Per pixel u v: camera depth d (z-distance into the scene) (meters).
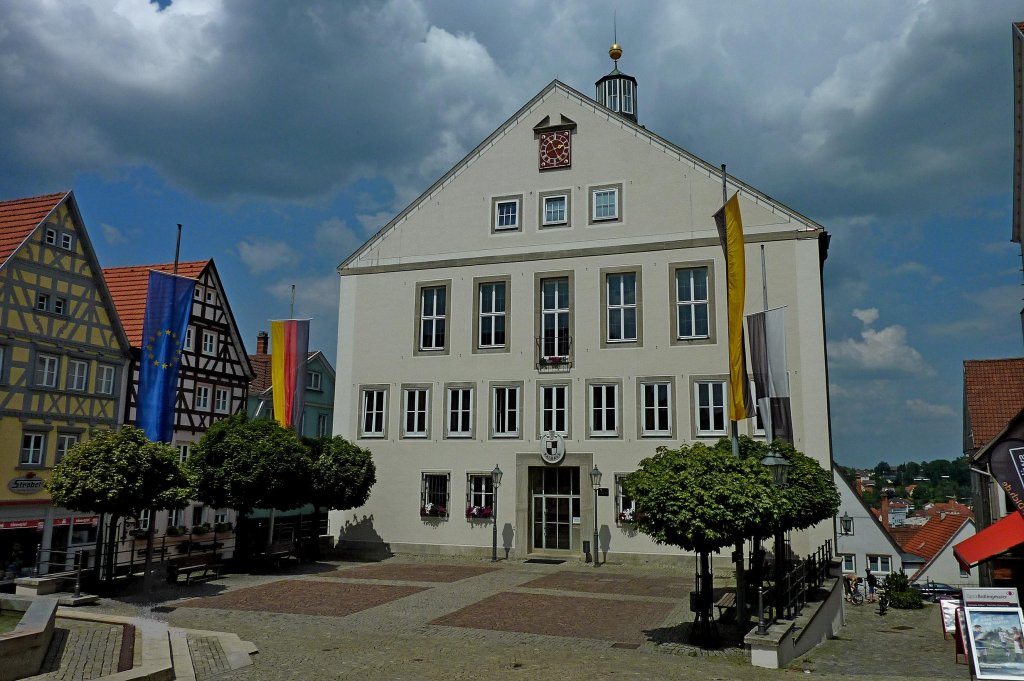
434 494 28.03
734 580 21.62
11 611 13.39
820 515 17.47
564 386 26.92
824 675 11.80
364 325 29.94
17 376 26.34
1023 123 24.52
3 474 25.64
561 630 14.64
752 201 25.86
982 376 31.66
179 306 25.55
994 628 11.87
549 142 28.62
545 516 26.95
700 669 11.70
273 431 23.47
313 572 23.11
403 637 13.98
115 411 30.38
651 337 26.20
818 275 24.88
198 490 22.61
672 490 12.65
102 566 21.30
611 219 27.36
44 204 28.44
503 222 28.73
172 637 13.09
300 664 11.66
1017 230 27.03
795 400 24.48
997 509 24.06
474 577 21.95
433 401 28.45
